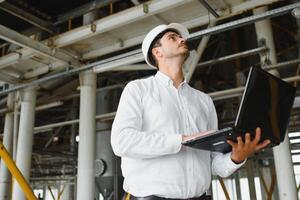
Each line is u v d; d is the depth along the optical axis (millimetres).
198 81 3842
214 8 2311
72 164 6199
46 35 3035
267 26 2615
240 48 3818
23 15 2693
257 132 903
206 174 1020
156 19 2436
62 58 2758
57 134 5602
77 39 2549
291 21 3400
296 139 4906
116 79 3662
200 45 2506
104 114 3754
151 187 946
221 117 4664
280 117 992
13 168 2291
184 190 951
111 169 3656
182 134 977
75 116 4977
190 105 1096
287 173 2242
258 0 2199
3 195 3518
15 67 3143
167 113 1026
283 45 3578
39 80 2992
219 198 6695
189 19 2451
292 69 3498
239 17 3000
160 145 920
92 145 2754
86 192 2646
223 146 999
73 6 2887
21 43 2457
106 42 2773
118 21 2352
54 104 3879
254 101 914
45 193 9211
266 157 4938
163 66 1129
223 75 3977
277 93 984
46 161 6543
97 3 2654
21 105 3246
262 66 2500
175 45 1123
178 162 968
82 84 2850
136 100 1028
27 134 3139
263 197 6012
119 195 3580
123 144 943
